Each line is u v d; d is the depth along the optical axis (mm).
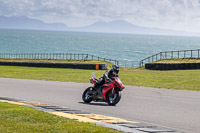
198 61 46531
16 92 19641
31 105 13914
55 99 16734
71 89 21125
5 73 38031
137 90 20328
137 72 39469
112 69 14602
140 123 10594
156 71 41062
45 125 9383
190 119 11438
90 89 15648
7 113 11188
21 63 58219
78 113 12219
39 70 44875
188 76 31547
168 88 21703
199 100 16125
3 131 8516
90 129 8891
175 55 152625
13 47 196250
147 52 186000
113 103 14484
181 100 16141
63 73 37938
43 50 177875
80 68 50500
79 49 196750
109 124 9828
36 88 21703
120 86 14133
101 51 183125
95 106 14492
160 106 14344
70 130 8750
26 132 8484
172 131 9516
